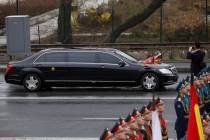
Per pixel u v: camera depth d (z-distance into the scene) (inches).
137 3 5497.1
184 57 4077.3
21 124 1934.1
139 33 5196.9
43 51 2755.9
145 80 2694.4
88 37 5177.2
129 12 5467.5
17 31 3585.1
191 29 5157.5
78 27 5467.5
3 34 5472.4
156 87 2694.4
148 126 1017.5
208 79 1594.5
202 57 2524.6
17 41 3590.1
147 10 4709.6
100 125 1895.9
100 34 5265.8
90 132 1779.0
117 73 2699.3
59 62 2726.4
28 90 2736.2
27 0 6176.2
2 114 2132.1
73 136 1715.1
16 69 2746.1
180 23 5251.0
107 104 2329.0
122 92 2684.5
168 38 5132.9
